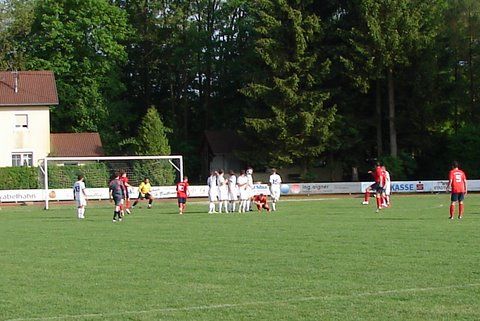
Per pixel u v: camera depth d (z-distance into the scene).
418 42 80.62
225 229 34.97
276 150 81.81
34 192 71.38
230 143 99.38
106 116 97.94
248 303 16.44
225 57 104.94
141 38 101.50
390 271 20.28
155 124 84.81
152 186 78.88
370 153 91.06
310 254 24.33
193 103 110.25
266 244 27.70
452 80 88.12
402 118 86.00
